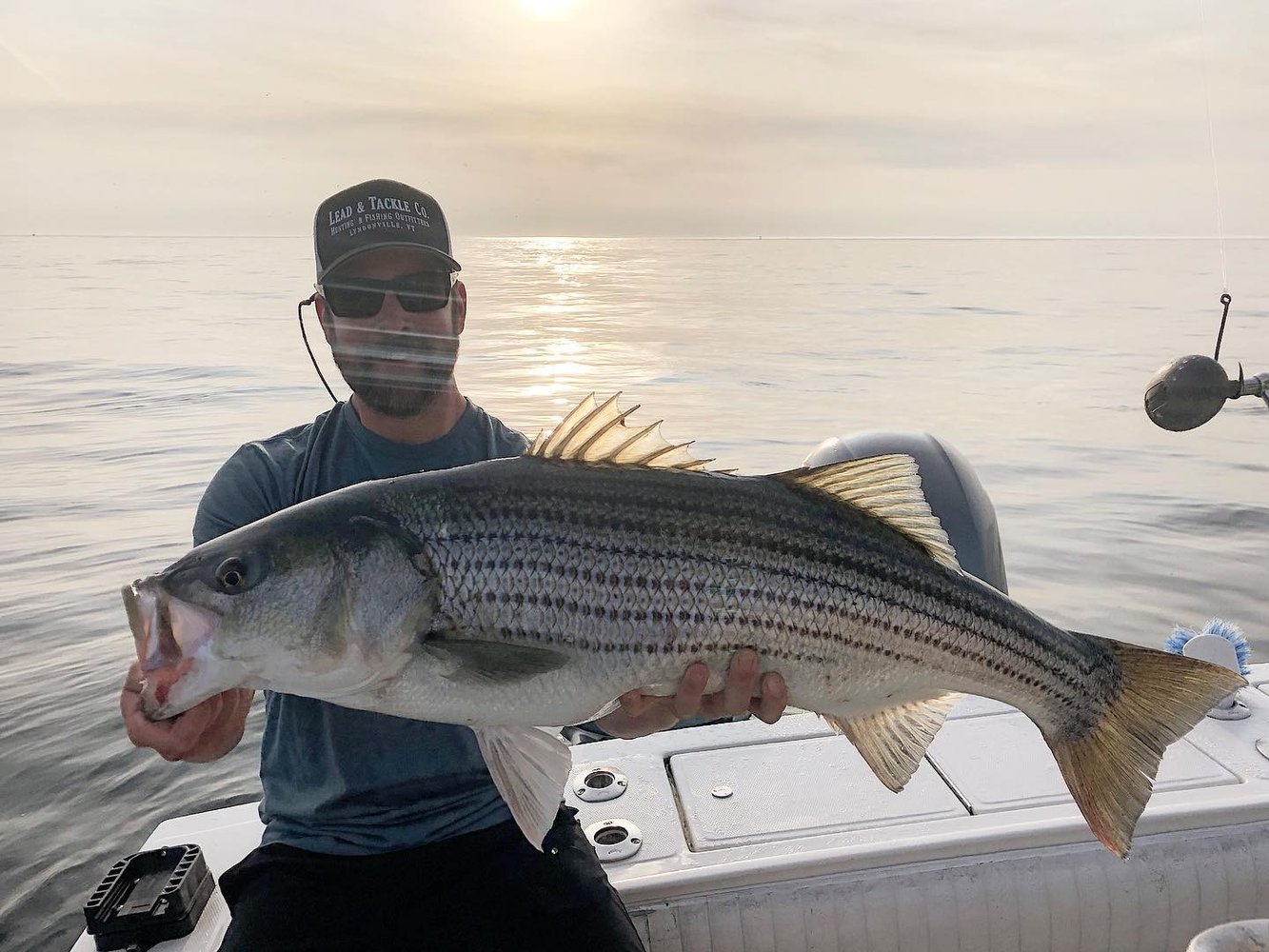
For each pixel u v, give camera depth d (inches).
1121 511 319.3
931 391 476.4
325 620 85.9
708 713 96.8
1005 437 400.8
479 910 97.7
